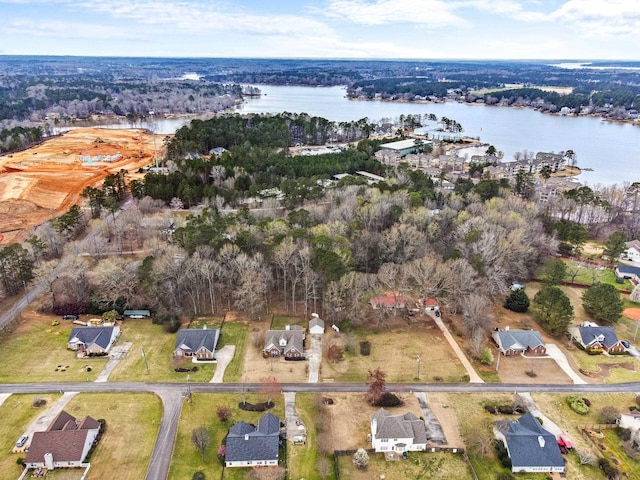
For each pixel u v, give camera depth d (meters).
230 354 106.50
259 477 74.69
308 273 118.31
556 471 78.31
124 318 119.81
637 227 179.88
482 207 166.62
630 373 103.06
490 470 78.31
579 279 144.50
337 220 147.62
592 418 89.75
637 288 133.00
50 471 76.31
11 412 87.81
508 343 108.44
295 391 95.12
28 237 159.00
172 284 121.12
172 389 95.00
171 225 156.00
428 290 118.69
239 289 122.00
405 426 81.69
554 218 181.25
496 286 127.50
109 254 143.88
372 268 137.25
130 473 76.19
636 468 79.38
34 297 127.00
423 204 174.25
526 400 94.00
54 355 104.69
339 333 114.12
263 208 172.50
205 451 80.56
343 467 78.31
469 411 90.50
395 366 103.25
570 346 112.44
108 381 96.88
